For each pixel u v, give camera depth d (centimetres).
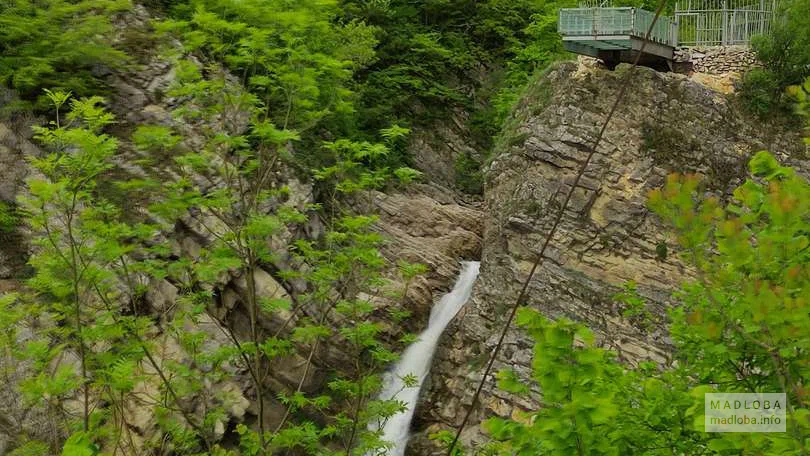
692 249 515
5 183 1842
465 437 2188
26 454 1216
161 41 2233
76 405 1449
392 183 3106
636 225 2286
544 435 550
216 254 1121
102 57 2141
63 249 1447
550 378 536
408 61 3684
